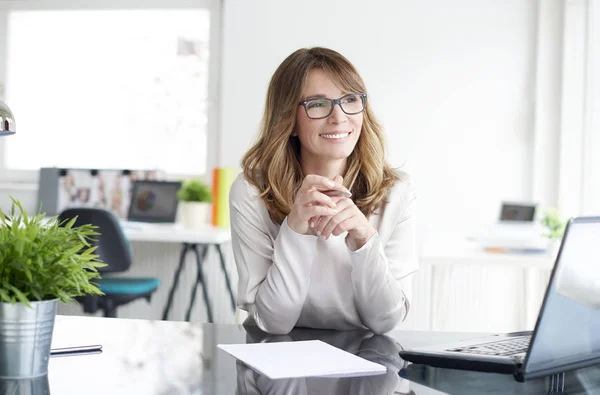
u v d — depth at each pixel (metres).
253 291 1.53
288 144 1.59
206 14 4.24
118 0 4.26
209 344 1.18
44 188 4.08
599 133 3.34
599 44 3.34
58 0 4.31
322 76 1.50
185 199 3.70
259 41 3.96
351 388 0.91
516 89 3.76
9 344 0.91
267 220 1.58
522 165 3.77
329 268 1.49
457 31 3.79
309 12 3.90
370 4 3.85
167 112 4.30
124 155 4.34
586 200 3.43
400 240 1.61
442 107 3.81
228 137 4.03
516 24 3.74
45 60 4.37
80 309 4.01
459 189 3.82
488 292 3.82
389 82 3.85
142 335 1.25
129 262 3.34
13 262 0.88
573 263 0.95
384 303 1.40
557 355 0.95
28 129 4.40
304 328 1.46
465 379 0.97
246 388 0.90
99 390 0.88
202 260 4.16
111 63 4.33
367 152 1.58
